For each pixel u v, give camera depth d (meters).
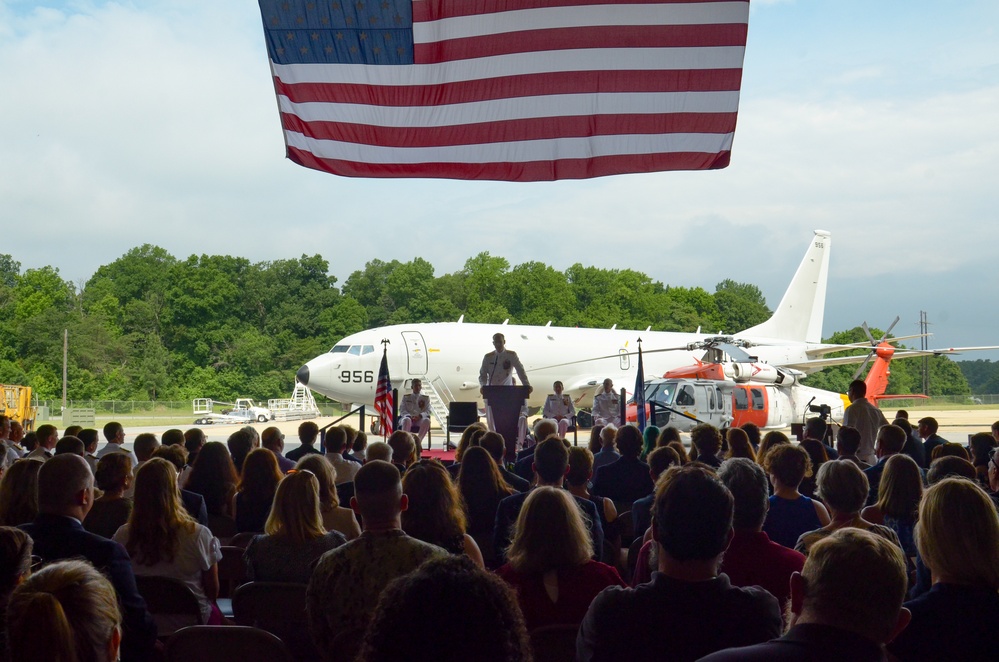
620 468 9.09
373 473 4.29
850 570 2.66
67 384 78.25
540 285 101.00
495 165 10.42
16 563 3.25
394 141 10.39
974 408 85.56
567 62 10.30
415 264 102.62
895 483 6.13
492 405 17.00
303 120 10.32
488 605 1.95
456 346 37.62
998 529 3.61
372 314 99.06
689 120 10.27
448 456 20.56
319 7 10.25
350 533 6.48
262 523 7.58
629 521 8.43
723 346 32.19
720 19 10.21
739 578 4.70
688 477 3.47
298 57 10.30
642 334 42.41
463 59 10.32
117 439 11.94
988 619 3.54
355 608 4.18
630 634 3.39
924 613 3.62
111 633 2.53
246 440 10.28
